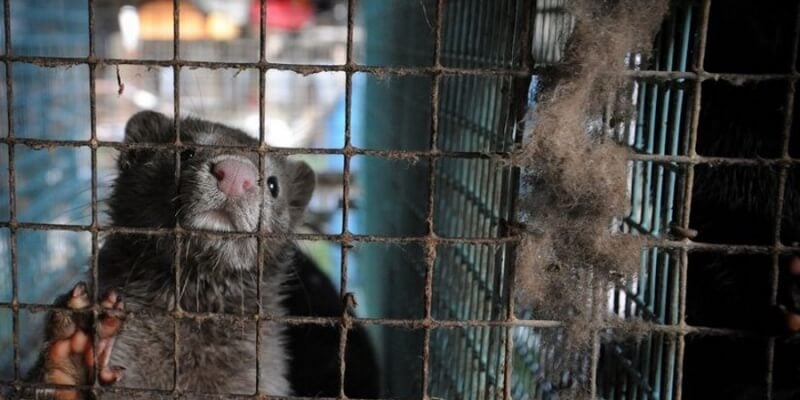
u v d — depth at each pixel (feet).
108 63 1.77
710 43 2.05
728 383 2.02
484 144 2.09
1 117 3.24
